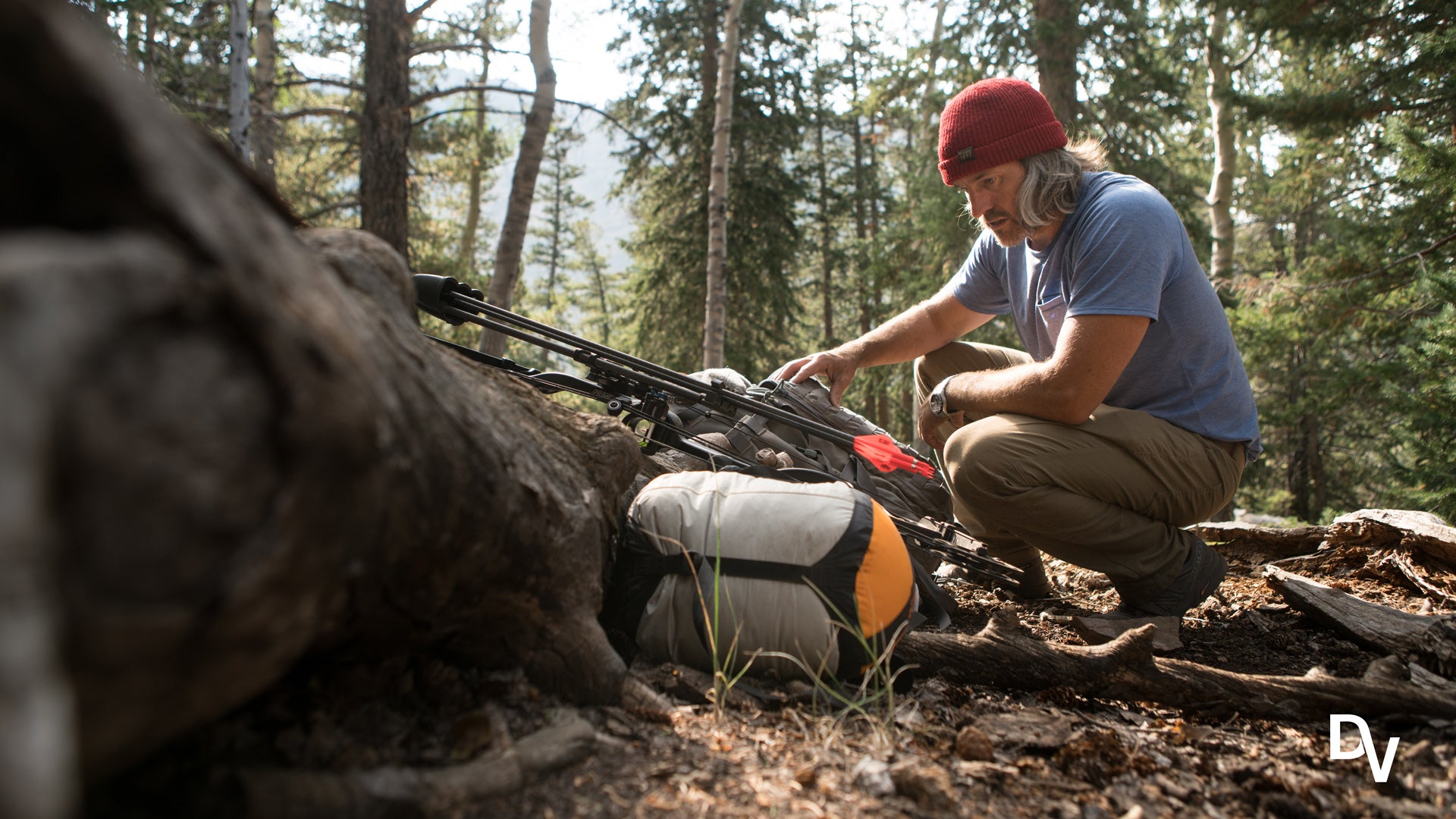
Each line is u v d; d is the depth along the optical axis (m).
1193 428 2.39
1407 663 2.05
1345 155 12.39
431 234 16.27
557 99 11.30
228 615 0.75
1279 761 1.62
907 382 14.61
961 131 2.40
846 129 20.83
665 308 16.42
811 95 17.50
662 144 15.80
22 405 0.56
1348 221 9.09
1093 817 1.37
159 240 0.70
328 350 0.81
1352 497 18.14
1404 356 7.97
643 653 1.85
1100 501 2.35
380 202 8.34
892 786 1.38
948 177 2.47
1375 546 3.08
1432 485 7.23
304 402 0.77
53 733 0.54
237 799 1.04
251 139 10.07
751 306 15.83
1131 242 2.23
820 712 1.66
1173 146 13.43
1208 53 14.05
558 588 1.51
